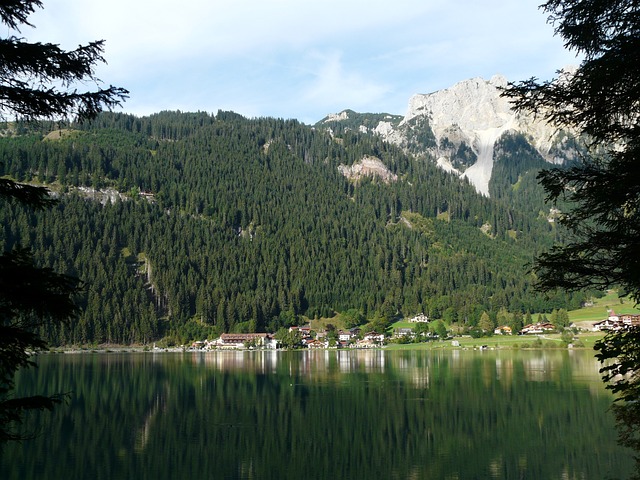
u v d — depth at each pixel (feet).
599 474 166.20
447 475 169.89
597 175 54.13
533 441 205.87
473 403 277.03
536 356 542.16
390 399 293.23
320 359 586.04
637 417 70.03
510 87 55.83
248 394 317.42
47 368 470.80
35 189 49.44
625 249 53.57
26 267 48.67
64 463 182.29
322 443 208.13
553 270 58.59
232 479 168.55
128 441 210.59
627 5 51.44
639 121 52.85
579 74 52.75
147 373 433.48
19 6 48.34
